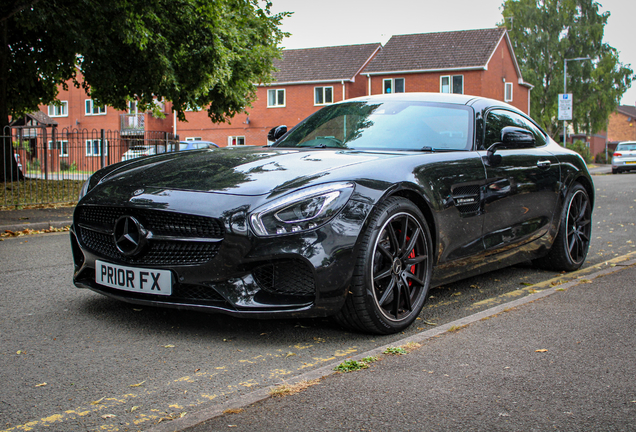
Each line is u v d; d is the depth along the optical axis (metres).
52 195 11.59
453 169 3.36
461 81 36.28
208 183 2.88
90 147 13.26
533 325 2.99
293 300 2.70
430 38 39.06
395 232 3.02
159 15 13.21
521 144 3.79
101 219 3.05
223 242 2.64
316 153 3.32
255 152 3.47
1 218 8.39
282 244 2.61
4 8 10.98
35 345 2.78
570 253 4.64
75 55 13.77
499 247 3.75
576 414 1.95
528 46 51.19
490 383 2.22
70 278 4.38
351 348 2.74
